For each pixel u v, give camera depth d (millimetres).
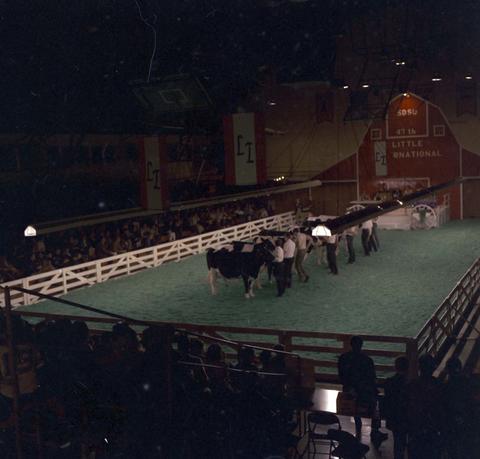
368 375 7789
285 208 37031
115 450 6137
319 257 22031
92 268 20312
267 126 36969
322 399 8836
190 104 26984
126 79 27359
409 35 33438
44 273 18078
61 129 24328
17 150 22297
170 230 25000
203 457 6293
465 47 32938
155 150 15656
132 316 15727
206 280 20094
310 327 14156
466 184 33875
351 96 34594
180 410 6559
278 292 17406
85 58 25141
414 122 34406
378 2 33562
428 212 30625
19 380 6234
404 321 14391
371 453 7570
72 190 24391
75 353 7051
